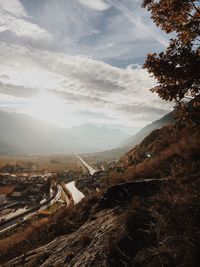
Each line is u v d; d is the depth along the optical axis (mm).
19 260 9938
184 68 7008
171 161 13203
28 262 9336
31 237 13766
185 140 14383
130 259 6254
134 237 6957
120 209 9609
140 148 46781
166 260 5375
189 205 6602
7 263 10141
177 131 21250
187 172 9930
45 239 12227
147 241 6547
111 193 11664
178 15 7328
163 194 8609
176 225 6289
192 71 6871
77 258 7789
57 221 13586
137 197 9594
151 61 7391
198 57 6863
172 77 7199
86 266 6938
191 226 5723
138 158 36781
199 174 9094
